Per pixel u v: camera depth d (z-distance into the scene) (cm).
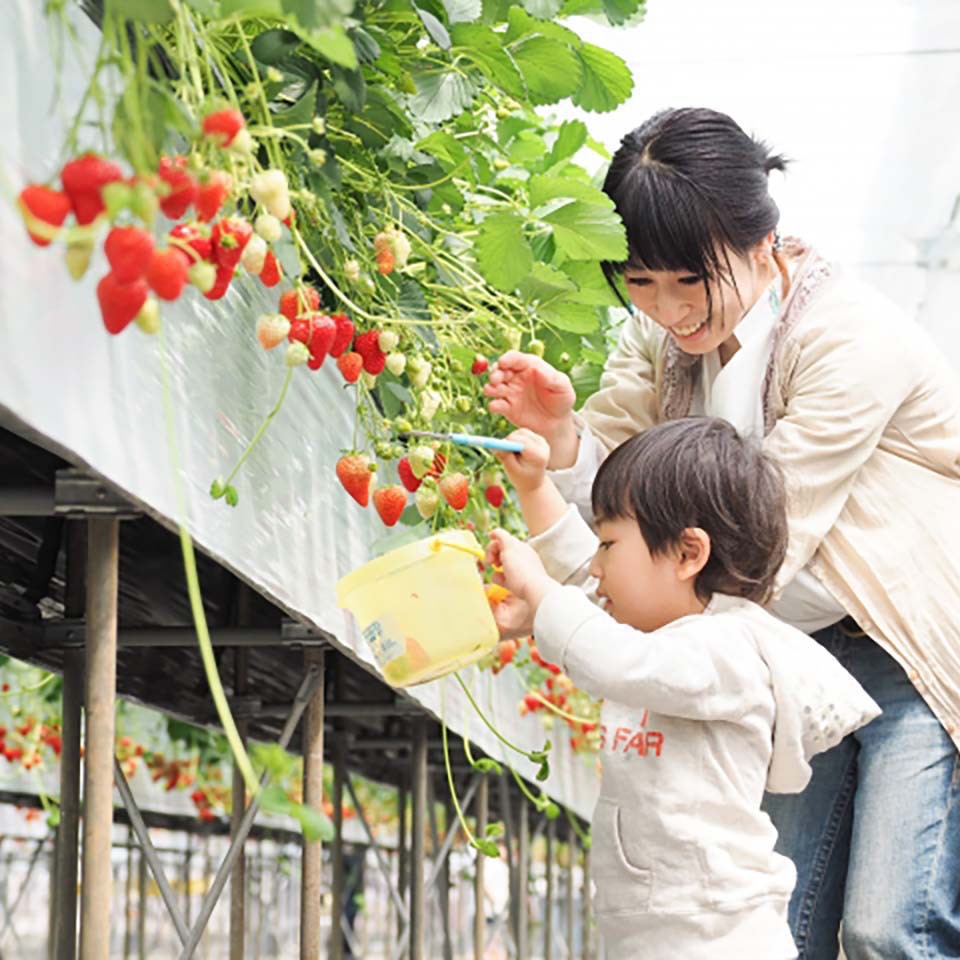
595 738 640
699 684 182
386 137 216
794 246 234
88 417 138
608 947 191
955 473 223
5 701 603
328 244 204
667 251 215
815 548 214
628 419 255
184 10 141
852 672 224
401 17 215
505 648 334
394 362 203
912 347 220
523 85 233
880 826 217
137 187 103
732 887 183
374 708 396
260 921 1086
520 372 233
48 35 138
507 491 312
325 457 223
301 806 120
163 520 157
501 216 230
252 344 190
